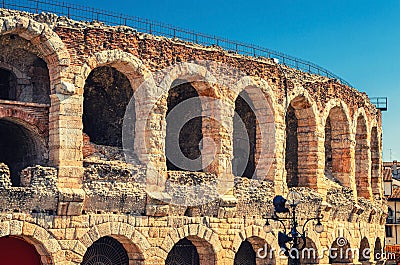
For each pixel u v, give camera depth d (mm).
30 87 47812
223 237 51469
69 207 43594
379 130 77438
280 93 57562
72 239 43844
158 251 47594
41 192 42781
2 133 49281
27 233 42156
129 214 46531
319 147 60969
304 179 60875
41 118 45062
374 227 70938
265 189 55094
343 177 65812
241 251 56875
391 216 98875
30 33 44000
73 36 45344
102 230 45094
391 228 98688
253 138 60750
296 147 64062
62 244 43469
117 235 46156
